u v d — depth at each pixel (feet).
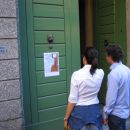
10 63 11.00
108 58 9.37
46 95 12.89
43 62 12.76
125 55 16.35
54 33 13.07
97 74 8.97
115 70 9.07
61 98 13.37
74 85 8.77
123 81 9.04
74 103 8.81
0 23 10.74
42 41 12.71
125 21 16.33
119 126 9.20
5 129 10.98
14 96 11.14
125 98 9.16
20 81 11.36
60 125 13.10
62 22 13.33
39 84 12.67
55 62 13.12
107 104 9.08
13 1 11.00
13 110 11.14
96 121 8.88
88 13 18.38
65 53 13.46
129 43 16.25
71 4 13.60
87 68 8.89
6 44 10.89
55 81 13.15
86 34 18.58
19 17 11.97
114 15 16.84
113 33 16.96
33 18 12.40
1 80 10.81
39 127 12.53
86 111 8.77
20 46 12.03
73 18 13.69
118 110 9.13
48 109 12.96
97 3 18.04
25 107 12.26
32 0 12.35
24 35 12.14
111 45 9.33
